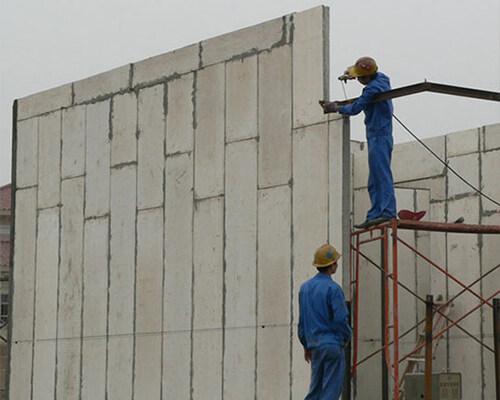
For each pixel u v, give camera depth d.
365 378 14.95
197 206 12.91
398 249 15.02
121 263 13.88
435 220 15.39
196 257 12.85
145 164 13.69
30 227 15.43
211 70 12.92
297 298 11.56
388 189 10.91
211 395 12.47
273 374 11.75
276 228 11.90
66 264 14.72
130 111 13.99
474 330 14.48
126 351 13.64
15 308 15.52
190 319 12.84
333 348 9.83
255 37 12.38
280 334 11.71
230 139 12.59
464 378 14.54
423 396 11.25
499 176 14.52
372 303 15.00
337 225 11.15
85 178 14.58
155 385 13.19
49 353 14.83
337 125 11.25
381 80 10.95
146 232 13.56
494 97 11.10
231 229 12.45
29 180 15.53
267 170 12.07
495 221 14.48
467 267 14.70
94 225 14.34
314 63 11.60
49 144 15.25
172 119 13.38
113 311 13.90
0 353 21.08
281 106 11.98
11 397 15.39
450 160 15.28
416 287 15.09
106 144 14.29
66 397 14.47
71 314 14.54
